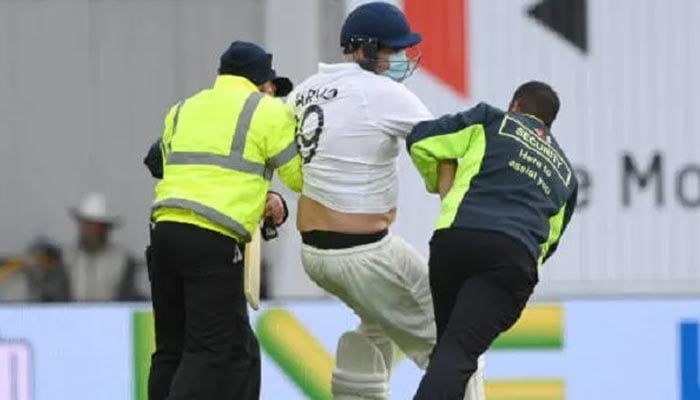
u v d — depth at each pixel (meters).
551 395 31.81
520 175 21.31
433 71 31.81
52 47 31.31
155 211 21.97
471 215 21.11
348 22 22.66
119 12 31.39
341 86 22.31
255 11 31.53
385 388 23.69
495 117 21.62
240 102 22.00
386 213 22.44
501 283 20.97
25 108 31.27
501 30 31.97
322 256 22.38
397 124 22.08
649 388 32.16
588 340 31.97
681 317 32.25
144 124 31.58
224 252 21.72
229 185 21.72
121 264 31.72
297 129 22.45
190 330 21.89
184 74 31.52
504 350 31.67
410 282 22.59
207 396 21.72
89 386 30.98
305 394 31.36
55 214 31.53
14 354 30.81
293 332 31.31
